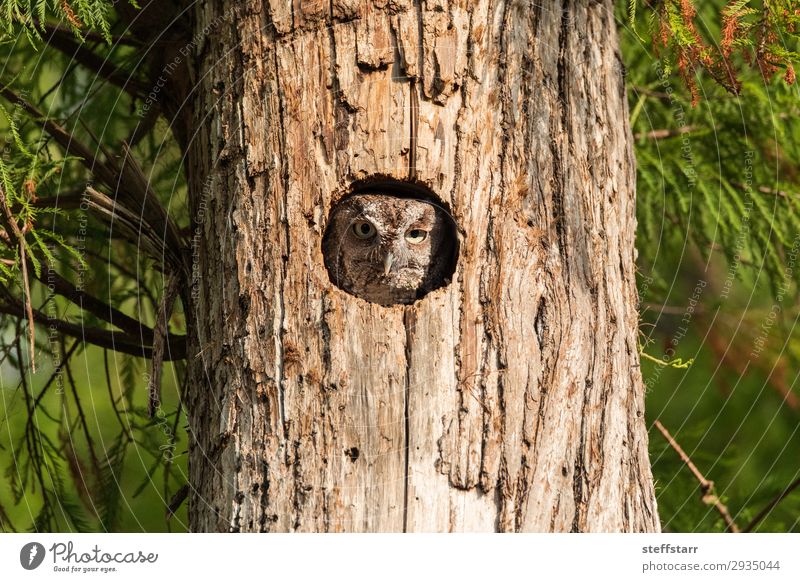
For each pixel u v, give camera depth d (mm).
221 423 7035
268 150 7215
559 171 7504
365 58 7141
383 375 6766
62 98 10562
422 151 7105
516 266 7117
